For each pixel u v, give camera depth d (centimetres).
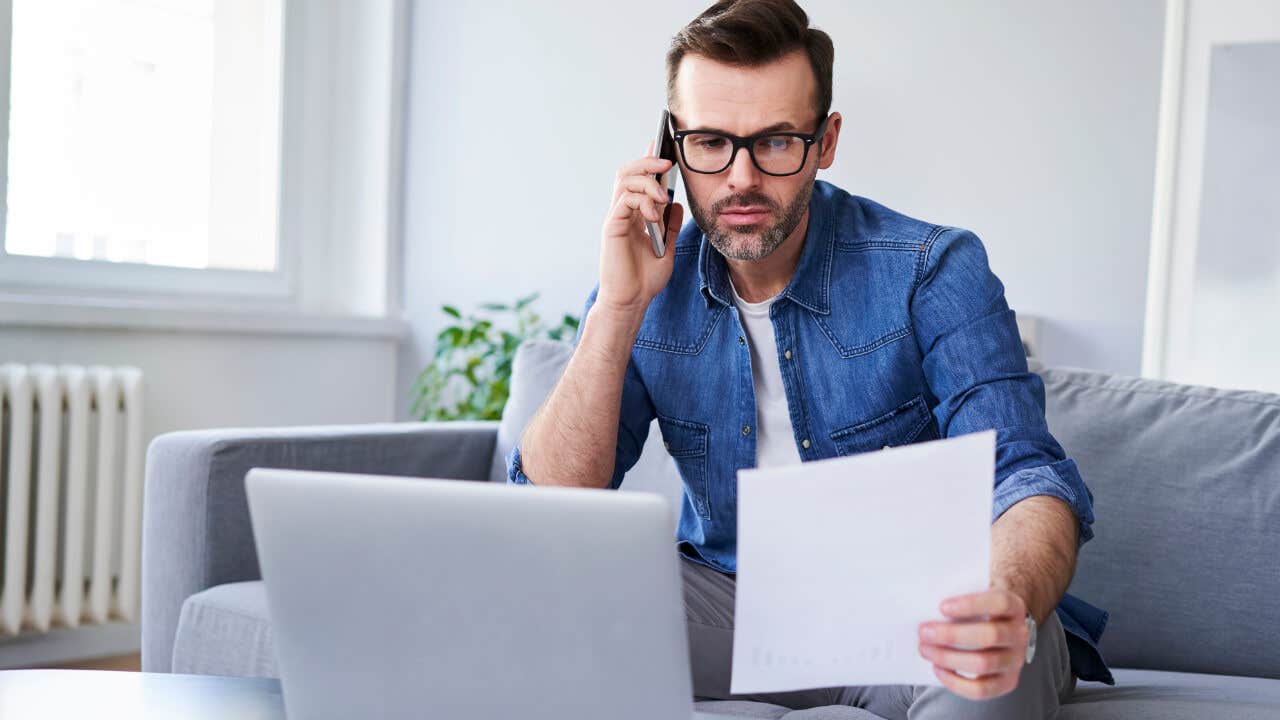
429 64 350
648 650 73
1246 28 261
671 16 318
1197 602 154
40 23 286
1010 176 282
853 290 136
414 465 201
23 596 261
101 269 297
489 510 74
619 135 325
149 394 298
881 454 73
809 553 74
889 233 137
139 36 307
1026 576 94
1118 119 273
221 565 175
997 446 119
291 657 83
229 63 328
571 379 135
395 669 79
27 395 258
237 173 332
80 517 269
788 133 122
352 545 78
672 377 144
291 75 342
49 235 289
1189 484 158
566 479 135
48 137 288
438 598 77
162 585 178
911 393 135
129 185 306
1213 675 151
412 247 353
